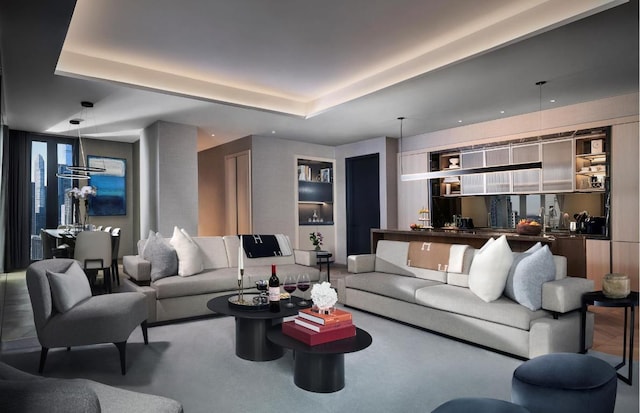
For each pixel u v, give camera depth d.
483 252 3.37
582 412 1.58
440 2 3.26
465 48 3.93
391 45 4.09
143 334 3.33
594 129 5.27
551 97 5.07
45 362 2.85
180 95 4.89
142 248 4.48
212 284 4.14
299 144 8.04
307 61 4.51
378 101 5.16
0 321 3.99
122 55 4.31
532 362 1.87
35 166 7.89
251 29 3.68
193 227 6.44
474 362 2.90
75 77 4.21
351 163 8.36
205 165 9.15
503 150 6.32
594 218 5.39
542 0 3.29
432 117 6.08
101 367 2.82
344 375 2.60
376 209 7.89
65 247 6.01
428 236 5.03
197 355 3.08
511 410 1.44
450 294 3.45
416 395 2.39
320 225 8.37
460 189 6.98
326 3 3.22
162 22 3.54
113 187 8.73
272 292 3.05
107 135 7.82
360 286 4.36
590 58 3.79
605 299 2.71
